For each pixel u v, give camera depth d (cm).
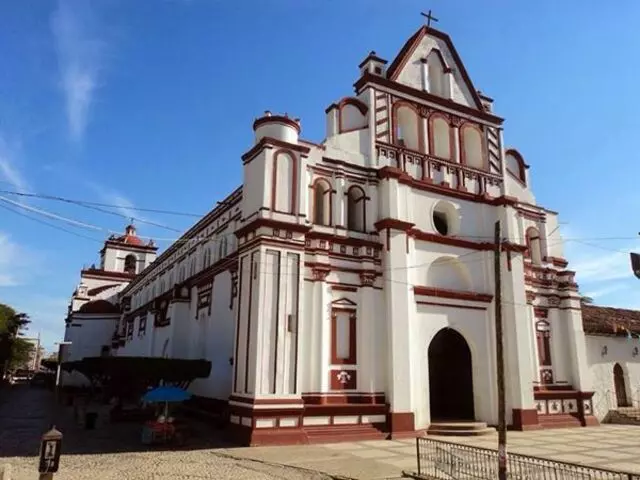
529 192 2869
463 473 1211
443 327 2270
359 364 2019
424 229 2325
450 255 2372
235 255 2325
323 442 1803
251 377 1784
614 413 2748
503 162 2702
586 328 2814
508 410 2319
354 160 2247
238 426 1784
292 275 1911
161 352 3194
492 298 2428
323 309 1977
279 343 1817
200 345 2692
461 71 2722
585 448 1772
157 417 1870
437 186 2405
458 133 2597
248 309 1889
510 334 2381
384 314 2100
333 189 2152
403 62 2505
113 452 1587
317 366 1916
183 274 3294
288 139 2066
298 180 2012
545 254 2822
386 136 2348
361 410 1936
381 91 2397
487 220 2536
